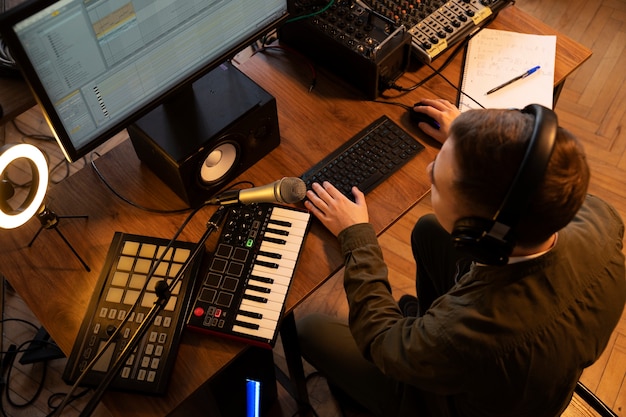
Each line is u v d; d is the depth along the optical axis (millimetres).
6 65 1299
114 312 1253
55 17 1004
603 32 2668
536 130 833
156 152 1323
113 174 1466
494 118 877
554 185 843
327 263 1325
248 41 1371
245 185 1452
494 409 1087
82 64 1100
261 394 1746
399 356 1101
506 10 1726
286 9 1402
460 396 1203
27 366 1981
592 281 1030
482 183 872
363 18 1558
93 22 1063
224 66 1438
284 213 1356
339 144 1500
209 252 1341
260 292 1273
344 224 1315
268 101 1373
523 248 934
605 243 1070
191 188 1365
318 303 2072
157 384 1179
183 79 1312
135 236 1338
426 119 1494
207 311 1252
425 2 1652
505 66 1609
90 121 1197
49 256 1354
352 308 1236
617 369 1930
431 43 1590
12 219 1131
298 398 1838
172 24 1192
